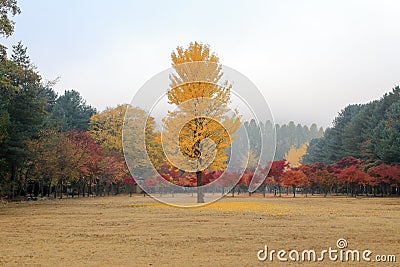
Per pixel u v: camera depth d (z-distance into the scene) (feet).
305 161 280.31
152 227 46.16
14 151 118.73
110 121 186.19
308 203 97.50
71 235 40.55
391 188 172.04
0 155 117.60
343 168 171.12
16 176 137.69
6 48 83.82
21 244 35.17
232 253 30.50
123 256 29.48
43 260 28.25
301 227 45.62
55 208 83.15
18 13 82.38
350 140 193.47
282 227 45.65
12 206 93.97
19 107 124.67
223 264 26.73
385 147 150.92
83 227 47.16
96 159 156.97
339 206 85.20
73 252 31.17
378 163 157.79
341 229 43.80
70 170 142.72
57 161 136.87
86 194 193.77
